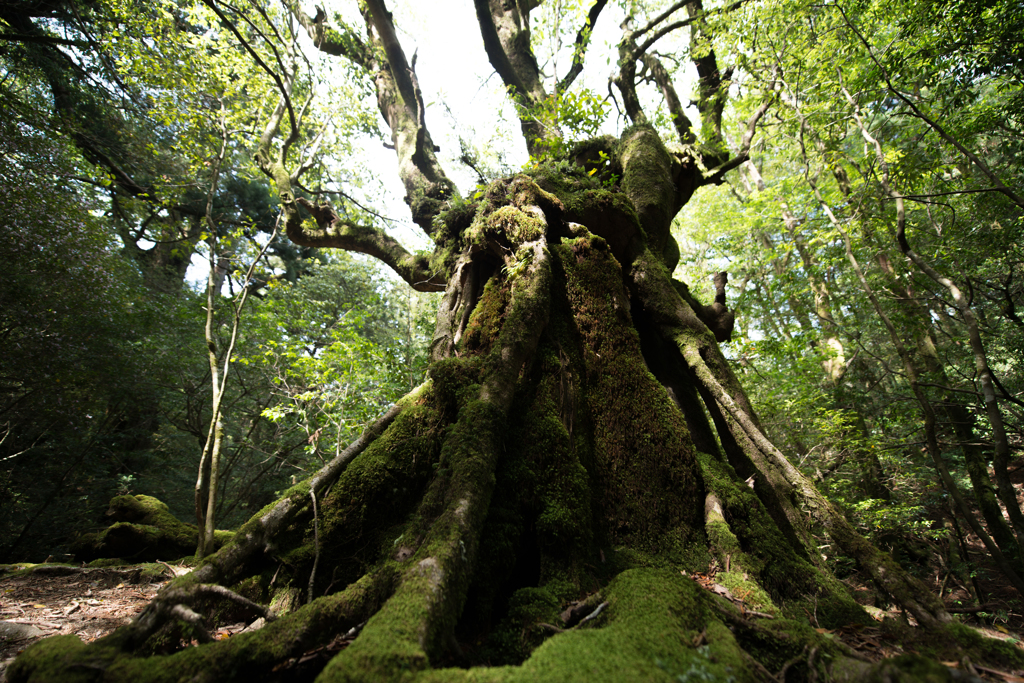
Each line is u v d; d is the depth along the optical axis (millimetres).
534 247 4762
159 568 6160
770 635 2617
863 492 9508
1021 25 6992
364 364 9953
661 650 2256
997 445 5512
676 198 7570
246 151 16109
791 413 9742
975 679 2004
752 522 3947
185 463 13461
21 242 9375
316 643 2416
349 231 8359
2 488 9297
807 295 15148
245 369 13570
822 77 8852
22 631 3697
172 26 9117
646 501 4039
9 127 9625
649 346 5547
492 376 3980
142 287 13312
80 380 10523
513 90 9328
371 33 11547
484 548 3404
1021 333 9516
